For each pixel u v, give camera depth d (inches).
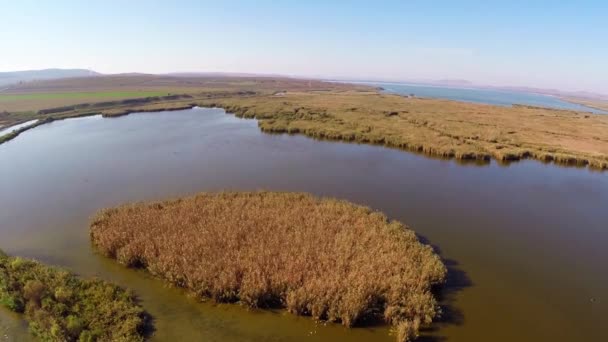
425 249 676.7
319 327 495.8
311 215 775.7
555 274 653.9
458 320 522.3
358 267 584.7
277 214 770.2
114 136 1814.7
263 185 1090.7
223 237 668.1
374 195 1027.9
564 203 1002.1
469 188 1107.9
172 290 566.9
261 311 523.5
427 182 1154.0
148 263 610.2
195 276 561.6
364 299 518.0
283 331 488.1
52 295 525.0
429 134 1771.7
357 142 1704.0
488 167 1346.0
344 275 566.9
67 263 640.4
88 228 778.8
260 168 1268.5
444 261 687.7
